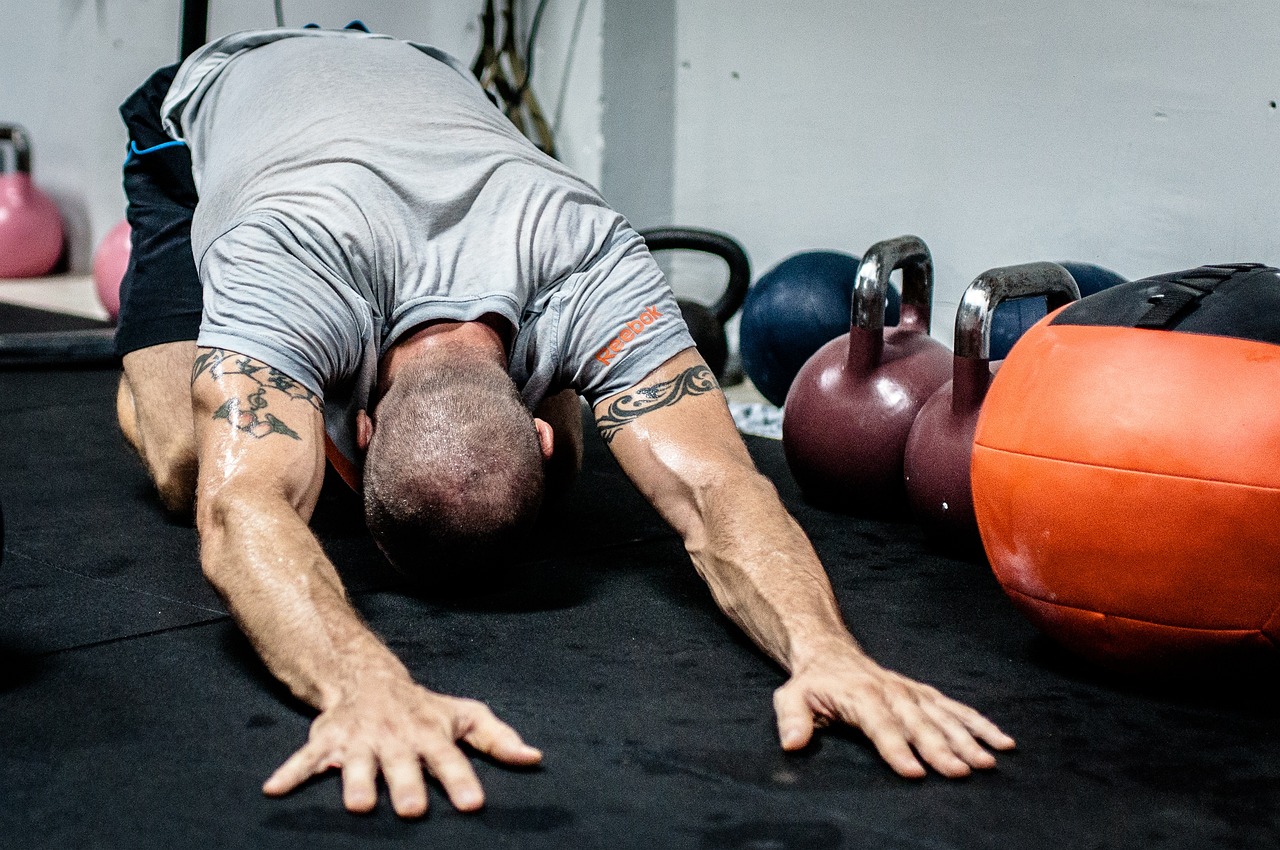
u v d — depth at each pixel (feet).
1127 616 4.80
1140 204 11.43
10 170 24.17
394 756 4.02
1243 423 4.48
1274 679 4.94
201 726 4.56
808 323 10.94
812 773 4.24
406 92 7.18
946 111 12.78
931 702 4.48
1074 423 4.76
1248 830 3.89
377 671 4.38
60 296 20.35
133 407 8.02
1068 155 11.88
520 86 15.52
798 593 5.06
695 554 5.72
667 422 6.07
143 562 6.72
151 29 21.11
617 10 15.02
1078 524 4.75
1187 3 10.84
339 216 6.18
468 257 6.38
